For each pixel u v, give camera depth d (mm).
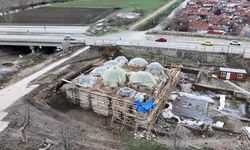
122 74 37625
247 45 54438
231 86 43344
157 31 64625
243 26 68188
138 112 31516
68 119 32625
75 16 87375
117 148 27828
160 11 90000
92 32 65438
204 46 53625
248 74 46938
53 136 28625
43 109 33781
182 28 67375
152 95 35031
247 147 28656
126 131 31203
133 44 55219
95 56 52250
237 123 34156
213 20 72812
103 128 31734
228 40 57906
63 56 51656
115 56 53125
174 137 29312
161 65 44688
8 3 104312
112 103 33250
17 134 28344
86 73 44062
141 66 42281
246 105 38344
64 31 67938
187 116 35188
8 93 36844
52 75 42688
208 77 45969
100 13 91250
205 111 36281
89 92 34812
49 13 93500
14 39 61344
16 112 32219
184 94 40031
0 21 81438
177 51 52094
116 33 64625
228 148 28594
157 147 28234
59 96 37719
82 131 30500
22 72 44812
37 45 61219
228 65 49094
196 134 31094
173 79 41438
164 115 34594
